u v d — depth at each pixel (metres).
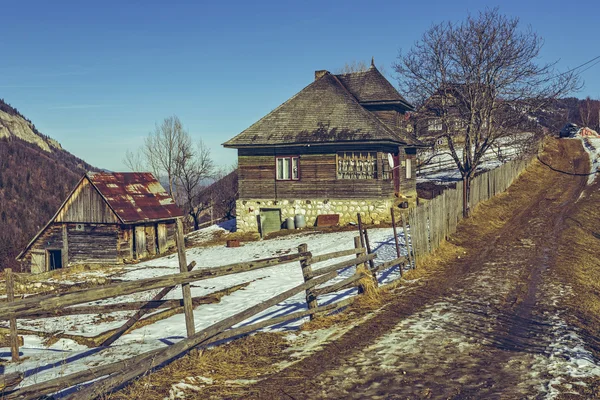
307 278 10.27
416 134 37.47
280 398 6.37
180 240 7.55
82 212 31.91
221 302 14.25
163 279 6.90
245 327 8.57
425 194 38.53
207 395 6.39
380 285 13.98
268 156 31.48
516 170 44.16
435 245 18.59
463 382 6.97
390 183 30.72
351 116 30.77
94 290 5.89
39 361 8.76
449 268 16.41
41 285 19.69
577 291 13.00
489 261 17.48
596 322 10.21
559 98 32.81
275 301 9.05
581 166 51.72
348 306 11.67
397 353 8.27
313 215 30.66
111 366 6.29
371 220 29.34
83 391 5.70
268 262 9.00
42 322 13.33
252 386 6.77
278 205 31.31
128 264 28.02
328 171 30.34
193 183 50.59
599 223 26.12
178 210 34.97
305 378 7.10
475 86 32.75
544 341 8.92
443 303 11.88
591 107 116.38
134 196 33.28
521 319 10.46
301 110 32.41
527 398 6.37
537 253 18.77
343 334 9.36
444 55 34.19
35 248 33.31
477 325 10.00
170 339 10.23
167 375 6.97
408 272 15.45
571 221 26.41
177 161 50.09
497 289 13.34
